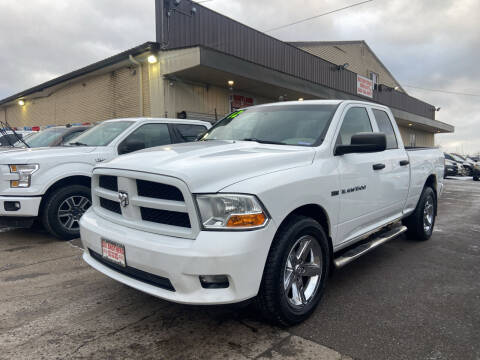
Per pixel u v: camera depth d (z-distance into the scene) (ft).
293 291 9.18
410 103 81.97
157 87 37.58
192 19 39.42
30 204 15.51
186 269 7.36
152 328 9.04
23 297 10.79
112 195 9.37
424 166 16.75
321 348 8.20
